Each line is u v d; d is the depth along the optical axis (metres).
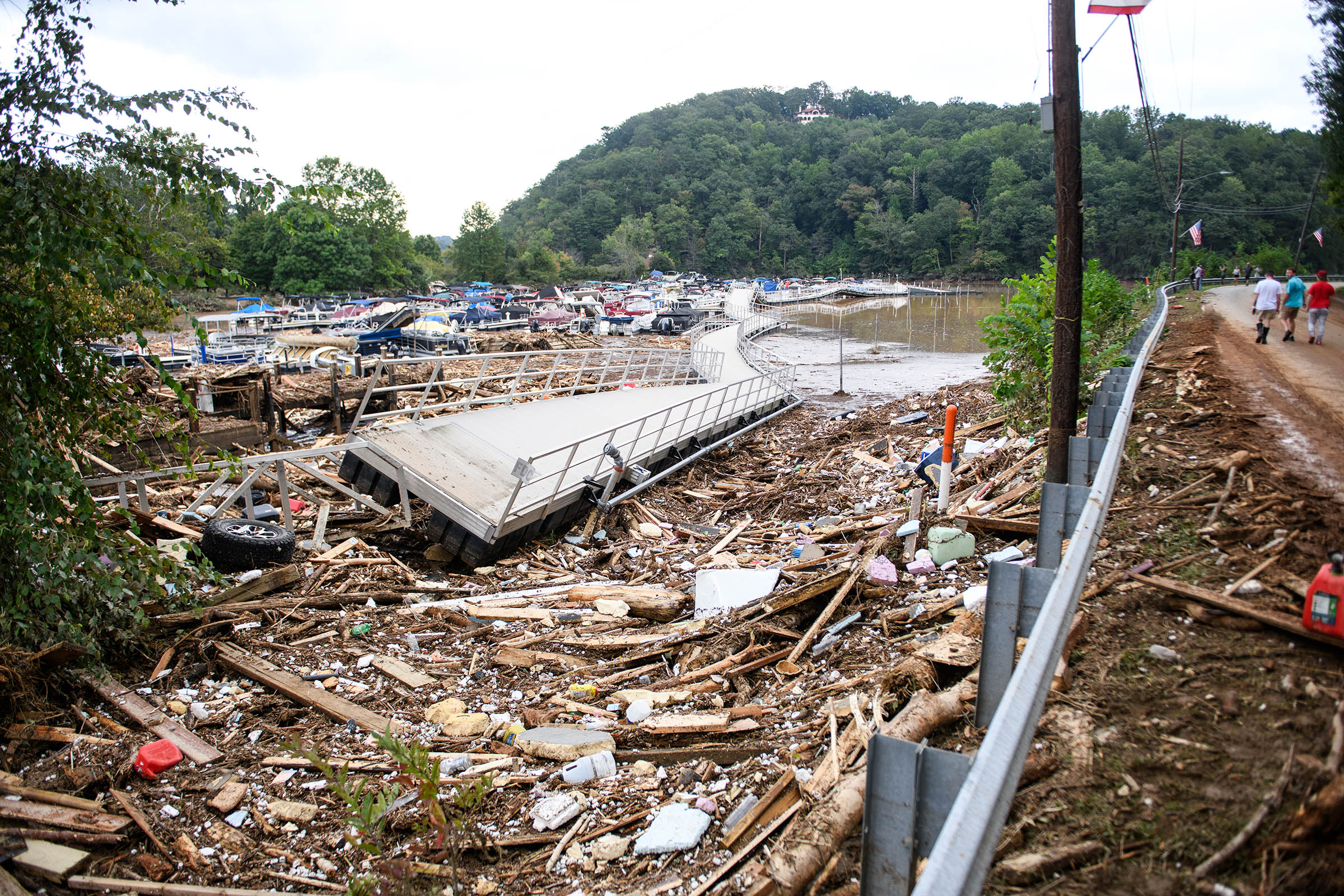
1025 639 5.15
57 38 6.17
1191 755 3.63
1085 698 4.27
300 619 8.43
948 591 7.55
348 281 95.00
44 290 6.50
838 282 152.50
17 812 4.93
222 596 8.48
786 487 15.61
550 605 9.56
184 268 6.99
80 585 6.55
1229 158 114.50
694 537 12.91
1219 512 6.43
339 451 11.77
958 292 144.25
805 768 4.96
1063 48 8.16
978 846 2.17
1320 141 21.05
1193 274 55.53
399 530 12.58
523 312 64.62
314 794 5.33
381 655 7.73
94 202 6.45
